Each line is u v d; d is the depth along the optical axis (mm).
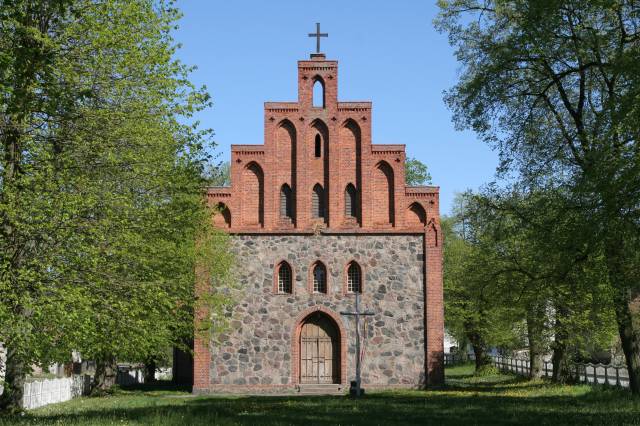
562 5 26531
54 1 18031
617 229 22484
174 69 24438
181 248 27000
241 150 40438
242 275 39594
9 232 20281
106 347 22797
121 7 22969
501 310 43781
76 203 20188
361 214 40062
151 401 32562
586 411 24234
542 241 27609
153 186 23891
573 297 35625
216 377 38844
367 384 39000
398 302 39594
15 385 22719
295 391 38656
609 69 26266
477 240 41250
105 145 22406
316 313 39656
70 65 21516
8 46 19406
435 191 40219
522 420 22109
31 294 19672
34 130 21703
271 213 40000
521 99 30984
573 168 28500
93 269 20891
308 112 40781
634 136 21516
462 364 81500
